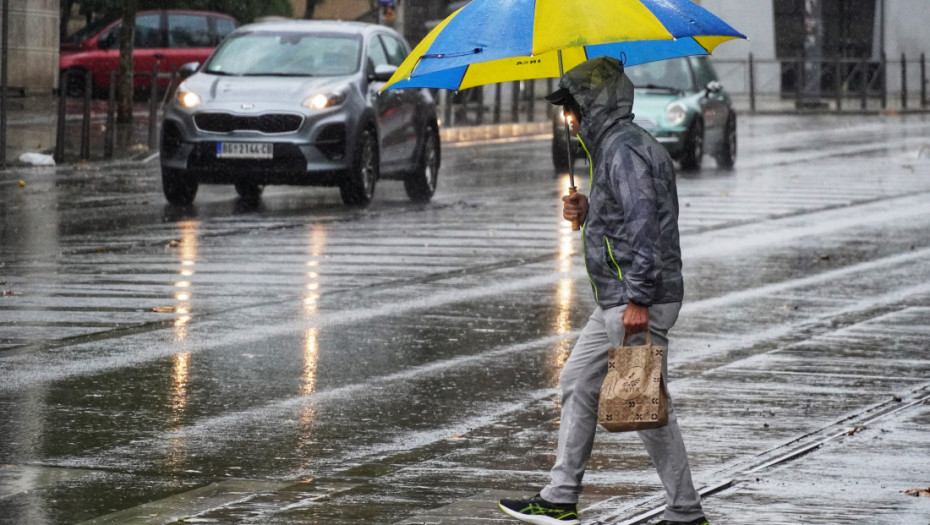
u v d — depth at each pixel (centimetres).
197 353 2070
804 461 1520
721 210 4012
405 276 2797
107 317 2323
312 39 4009
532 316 2411
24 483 1432
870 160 5741
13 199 3906
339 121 3769
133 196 4050
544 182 4769
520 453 1573
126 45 6066
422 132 4169
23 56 7194
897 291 2720
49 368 1959
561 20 1191
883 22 10406
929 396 1856
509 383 1920
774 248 3288
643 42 1375
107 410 1741
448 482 1450
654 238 1199
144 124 6153
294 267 2872
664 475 1242
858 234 3550
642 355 1202
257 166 3728
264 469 1499
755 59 9931
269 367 1989
